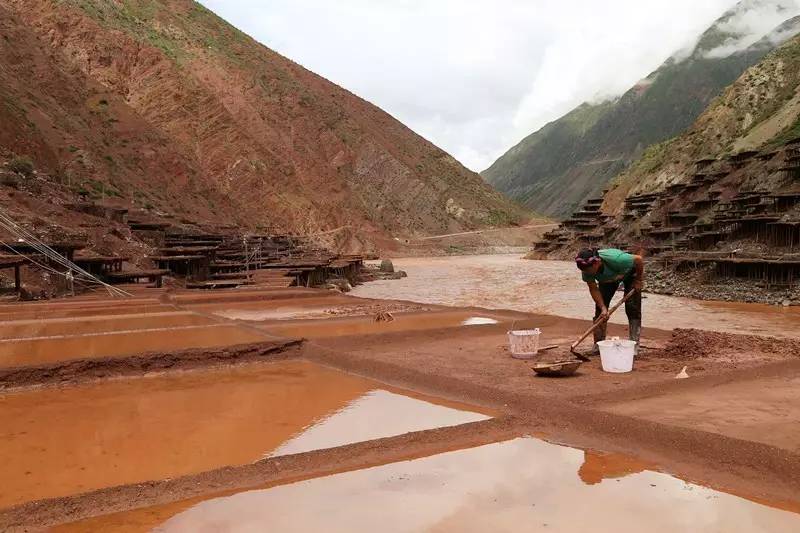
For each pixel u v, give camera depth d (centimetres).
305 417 765
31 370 948
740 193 4731
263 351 1148
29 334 1289
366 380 981
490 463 596
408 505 499
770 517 473
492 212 12681
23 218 2530
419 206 11750
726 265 3356
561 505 496
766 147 6078
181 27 11388
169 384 963
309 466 586
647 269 4066
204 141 8062
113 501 508
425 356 1096
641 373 916
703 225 4459
